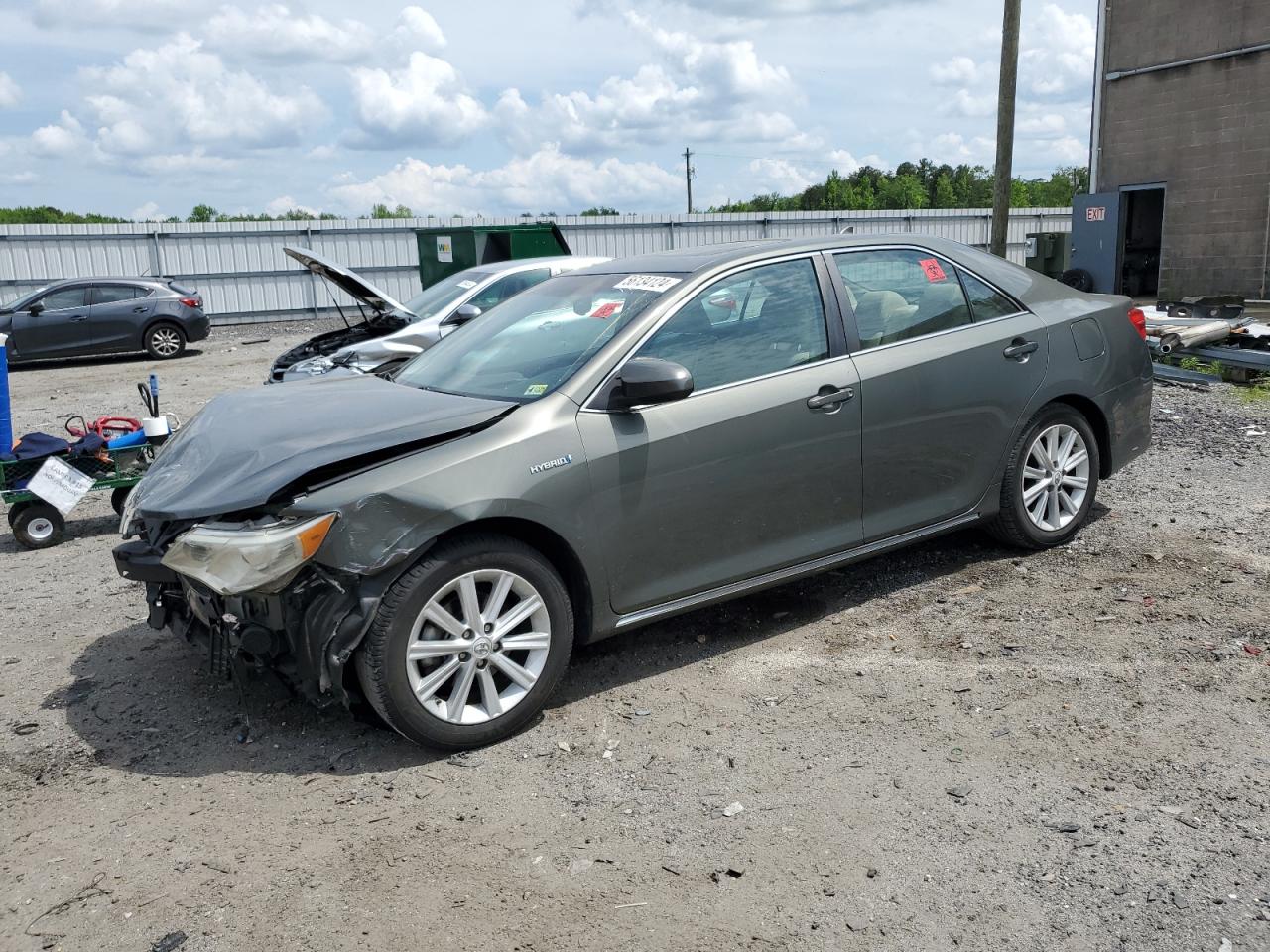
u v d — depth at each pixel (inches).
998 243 583.2
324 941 107.4
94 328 738.2
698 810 128.8
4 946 109.3
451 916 110.4
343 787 139.4
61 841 129.3
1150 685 153.7
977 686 157.5
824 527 178.7
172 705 168.2
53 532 273.1
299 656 141.3
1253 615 176.1
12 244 1018.7
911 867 114.5
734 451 165.8
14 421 493.0
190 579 147.8
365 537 137.1
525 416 152.3
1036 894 108.4
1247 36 765.9
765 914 108.0
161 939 109.2
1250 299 791.7
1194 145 815.7
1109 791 126.6
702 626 188.9
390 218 1154.7
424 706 142.9
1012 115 566.6
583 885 114.9
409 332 365.1
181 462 160.4
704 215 1246.9
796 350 176.1
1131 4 844.0
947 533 197.2
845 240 190.9
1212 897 106.0
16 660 191.5
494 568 146.3
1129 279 926.4
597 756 144.4
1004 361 197.3
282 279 1125.7
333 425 156.8
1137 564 203.6
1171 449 300.7
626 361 159.8
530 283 392.5
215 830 130.2
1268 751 133.5
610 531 156.1
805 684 162.4
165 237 1071.6
